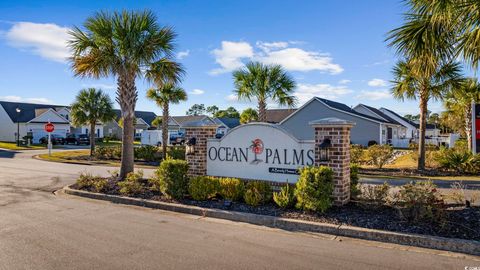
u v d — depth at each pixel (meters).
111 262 4.54
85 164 19.03
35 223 6.43
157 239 5.54
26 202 8.40
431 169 15.45
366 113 36.38
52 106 50.81
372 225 5.87
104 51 10.46
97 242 5.35
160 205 7.76
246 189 7.67
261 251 5.02
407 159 19.17
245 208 7.16
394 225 5.79
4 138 44.38
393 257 4.79
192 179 8.13
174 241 5.45
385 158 16.27
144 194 8.59
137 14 10.44
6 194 9.49
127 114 10.88
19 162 19.73
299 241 5.50
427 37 6.63
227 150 8.90
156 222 6.61
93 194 8.92
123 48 10.32
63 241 5.38
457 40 6.60
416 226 5.68
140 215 7.16
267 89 18.12
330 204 6.68
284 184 8.10
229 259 4.68
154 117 65.00
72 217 6.92
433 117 59.47
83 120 23.25
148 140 37.16
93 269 4.31
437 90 14.58
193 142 9.23
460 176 13.59
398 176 13.59
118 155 22.14
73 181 11.88
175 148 22.08
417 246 5.24
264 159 8.38
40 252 4.88
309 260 4.67
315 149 7.35
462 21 6.18
